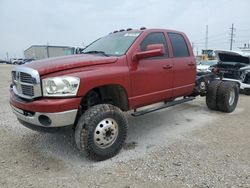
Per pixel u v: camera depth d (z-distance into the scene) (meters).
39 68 3.66
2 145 4.68
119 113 4.09
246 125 5.90
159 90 5.06
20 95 3.96
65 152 4.36
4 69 32.47
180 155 4.18
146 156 4.16
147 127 5.75
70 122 3.69
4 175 3.58
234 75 10.28
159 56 4.73
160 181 3.38
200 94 7.20
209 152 4.30
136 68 4.51
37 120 3.68
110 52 4.69
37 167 3.83
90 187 3.27
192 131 5.46
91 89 3.84
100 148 3.92
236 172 3.60
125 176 3.53
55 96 3.57
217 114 6.96
